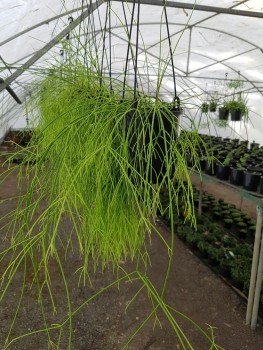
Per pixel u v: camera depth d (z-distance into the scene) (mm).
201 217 4172
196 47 4922
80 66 1108
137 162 779
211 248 3316
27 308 2498
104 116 831
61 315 2447
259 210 2232
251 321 2393
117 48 5086
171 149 731
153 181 830
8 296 2613
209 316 2529
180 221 4000
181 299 2740
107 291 2762
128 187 727
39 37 3457
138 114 782
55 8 2738
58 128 1007
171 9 3459
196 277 3090
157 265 3271
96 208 702
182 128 874
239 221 4012
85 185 773
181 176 774
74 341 2209
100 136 737
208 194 5172
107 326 2371
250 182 2494
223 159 3150
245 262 2992
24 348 2115
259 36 4156
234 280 2869
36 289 2719
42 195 770
